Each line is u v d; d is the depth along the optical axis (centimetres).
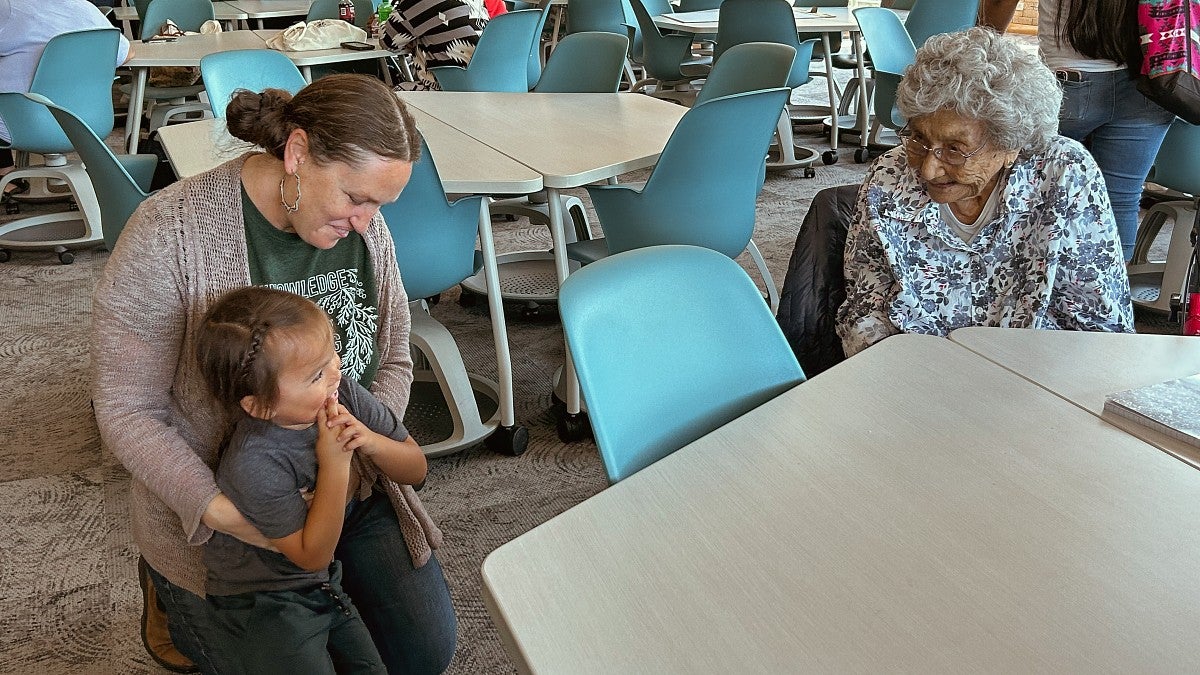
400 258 222
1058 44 289
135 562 214
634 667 84
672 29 580
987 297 180
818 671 83
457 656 186
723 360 143
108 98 403
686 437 138
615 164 239
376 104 121
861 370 138
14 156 441
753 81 307
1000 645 86
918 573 95
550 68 373
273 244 132
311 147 119
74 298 357
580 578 95
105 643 189
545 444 261
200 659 139
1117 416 124
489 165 238
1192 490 108
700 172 242
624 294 132
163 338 126
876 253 185
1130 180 297
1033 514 104
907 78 166
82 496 237
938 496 107
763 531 101
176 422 131
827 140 595
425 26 439
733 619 89
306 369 117
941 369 138
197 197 125
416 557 151
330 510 125
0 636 191
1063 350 145
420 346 245
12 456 253
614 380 128
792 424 123
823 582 94
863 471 112
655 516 104
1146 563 96
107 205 233
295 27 464
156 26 571
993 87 156
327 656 132
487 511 232
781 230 429
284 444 123
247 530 124
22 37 376
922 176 170
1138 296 335
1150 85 262
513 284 343
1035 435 120
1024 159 172
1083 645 85
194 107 521
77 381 294
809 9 609
